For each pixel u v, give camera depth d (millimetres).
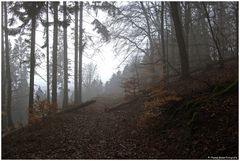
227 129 7965
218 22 25812
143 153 8531
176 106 11297
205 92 11289
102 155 8656
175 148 8383
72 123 13102
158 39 25953
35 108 13758
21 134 11508
